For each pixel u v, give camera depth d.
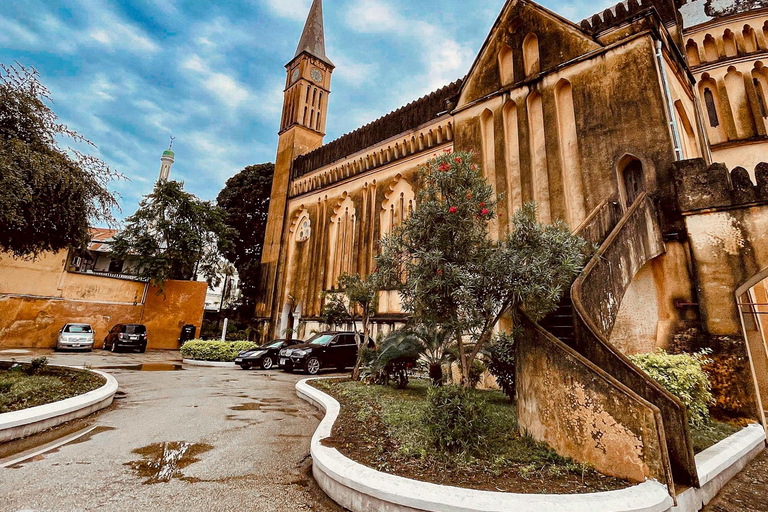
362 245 22.69
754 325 9.80
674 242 9.11
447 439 4.96
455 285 5.59
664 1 14.63
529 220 6.20
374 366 11.56
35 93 9.13
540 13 13.80
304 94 32.88
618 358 5.10
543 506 3.41
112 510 3.68
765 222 7.65
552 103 12.70
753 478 5.40
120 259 28.02
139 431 6.51
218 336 29.33
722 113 15.25
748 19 15.62
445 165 6.39
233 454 5.54
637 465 4.21
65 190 9.47
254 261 33.75
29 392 7.32
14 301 21.81
